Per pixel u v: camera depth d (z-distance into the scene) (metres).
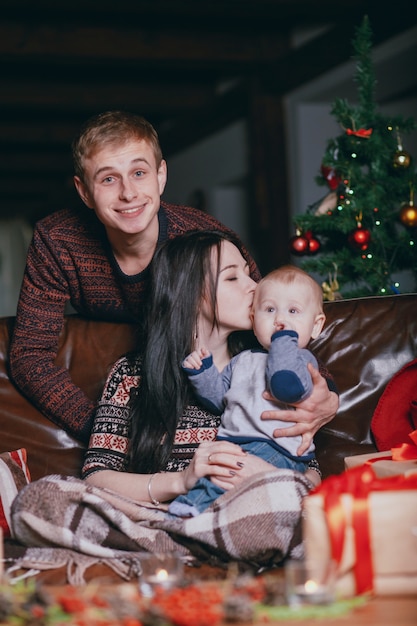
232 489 1.81
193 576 1.67
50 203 10.84
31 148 9.33
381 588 1.49
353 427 2.32
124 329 2.44
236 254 2.10
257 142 6.35
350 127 2.96
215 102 7.17
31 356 2.33
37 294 2.36
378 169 2.94
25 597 1.45
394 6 4.96
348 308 2.44
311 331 2.05
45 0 5.19
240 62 6.29
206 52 6.23
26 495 1.83
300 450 1.94
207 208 7.66
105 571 1.73
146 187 2.16
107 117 2.19
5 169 9.38
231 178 7.12
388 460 1.90
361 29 3.08
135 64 6.20
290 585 1.43
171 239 2.14
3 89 7.10
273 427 1.94
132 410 2.10
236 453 1.89
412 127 2.97
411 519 1.50
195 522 1.77
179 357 2.08
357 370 2.37
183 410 2.09
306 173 6.13
